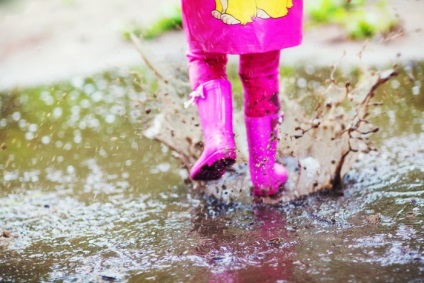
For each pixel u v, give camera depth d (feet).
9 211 11.45
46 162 14.51
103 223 10.58
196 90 10.33
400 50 22.54
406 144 13.52
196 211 10.84
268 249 8.82
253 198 11.10
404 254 8.20
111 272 8.45
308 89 18.04
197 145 12.01
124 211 11.10
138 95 20.15
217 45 9.86
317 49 24.53
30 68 26.00
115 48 27.76
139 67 24.40
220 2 9.66
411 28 24.90
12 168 14.24
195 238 9.53
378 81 11.36
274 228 9.67
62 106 19.72
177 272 8.28
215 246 9.12
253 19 9.64
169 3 31.78
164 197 11.70
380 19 24.94
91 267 8.68
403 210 9.94
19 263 9.02
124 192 12.15
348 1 10.55
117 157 14.47
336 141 11.59
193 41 10.34
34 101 20.76
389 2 28.73
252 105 10.61
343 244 8.73
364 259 8.15
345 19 27.22
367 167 12.32
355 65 21.33
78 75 24.03
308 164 11.60
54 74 24.53
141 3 34.19
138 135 15.97
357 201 10.57
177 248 9.17
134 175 13.14
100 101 19.85
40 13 36.45
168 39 28.04
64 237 10.03
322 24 27.58
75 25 32.27
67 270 8.65
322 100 13.00
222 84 10.32
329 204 10.55
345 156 11.10
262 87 10.46
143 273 8.35
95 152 14.97
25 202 11.93
